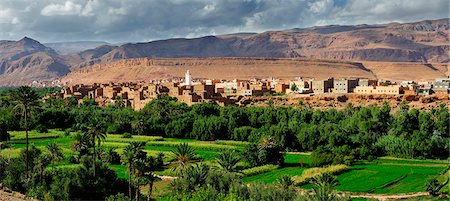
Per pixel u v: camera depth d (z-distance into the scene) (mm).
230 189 97625
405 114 198625
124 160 109125
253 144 155000
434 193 117125
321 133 180750
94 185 112500
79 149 159375
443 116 197250
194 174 106438
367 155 165875
